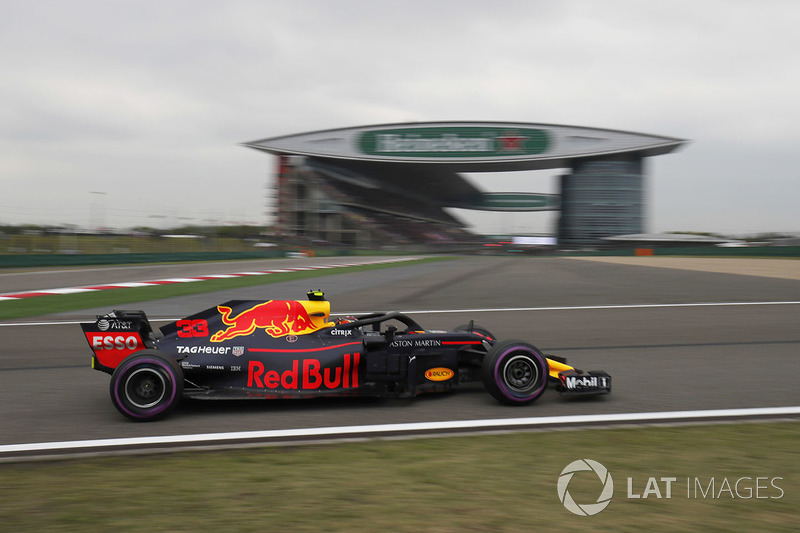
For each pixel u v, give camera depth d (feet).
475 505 9.48
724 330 28.63
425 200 408.05
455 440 12.64
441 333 16.79
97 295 46.14
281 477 10.59
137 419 14.08
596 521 8.96
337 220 270.05
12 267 83.41
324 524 8.82
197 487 10.14
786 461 11.41
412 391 15.76
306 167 273.75
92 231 121.60
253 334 15.81
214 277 68.44
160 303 40.63
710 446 12.23
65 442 12.61
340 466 11.12
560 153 345.72
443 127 349.61
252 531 8.59
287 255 160.25
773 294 45.73
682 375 19.25
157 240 131.03
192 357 15.25
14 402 16.07
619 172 347.56
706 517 9.11
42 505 9.45
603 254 223.71
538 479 10.52
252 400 16.16
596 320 32.45
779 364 20.93
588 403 15.85
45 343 25.36
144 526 8.75
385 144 348.38
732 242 191.42
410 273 79.05
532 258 172.45
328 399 16.25
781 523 8.94
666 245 314.55
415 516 9.09
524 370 15.61
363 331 16.80
